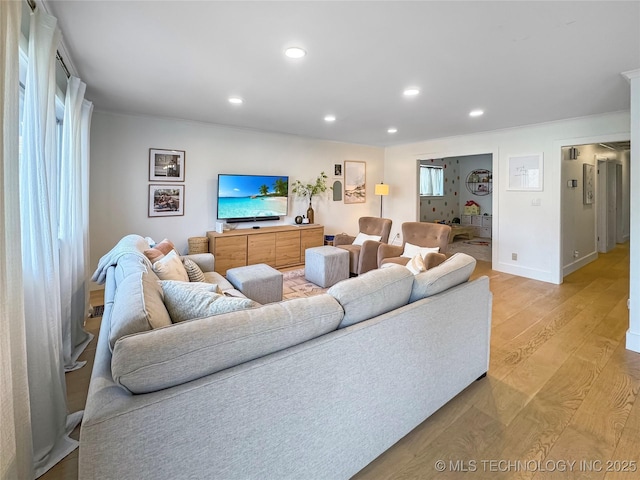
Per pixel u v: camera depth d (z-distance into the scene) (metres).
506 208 5.28
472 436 1.75
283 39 2.20
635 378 2.30
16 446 1.28
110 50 2.39
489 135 5.42
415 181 6.73
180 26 2.04
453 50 2.35
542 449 1.66
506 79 2.91
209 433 1.03
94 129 4.14
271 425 1.17
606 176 6.95
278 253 5.40
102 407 0.90
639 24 1.98
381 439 1.58
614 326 3.21
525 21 1.95
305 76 2.88
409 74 2.80
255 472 1.14
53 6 1.82
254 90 3.27
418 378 1.75
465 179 10.01
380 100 3.58
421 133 5.58
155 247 3.14
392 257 4.36
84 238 3.20
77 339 2.73
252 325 1.17
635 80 2.66
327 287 4.39
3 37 1.09
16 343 1.28
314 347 1.27
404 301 1.76
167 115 4.41
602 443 1.70
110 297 1.91
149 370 0.96
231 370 1.09
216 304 1.41
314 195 6.33
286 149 5.86
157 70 2.77
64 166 2.46
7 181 1.22
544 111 4.02
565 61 2.52
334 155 6.54
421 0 1.75
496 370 2.41
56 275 1.85
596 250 6.51
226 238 4.83
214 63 2.61
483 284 2.21
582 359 2.57
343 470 1.42
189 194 4.90
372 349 1.49
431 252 3.81
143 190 4.52
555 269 4.75
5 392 1.11
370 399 1.50
